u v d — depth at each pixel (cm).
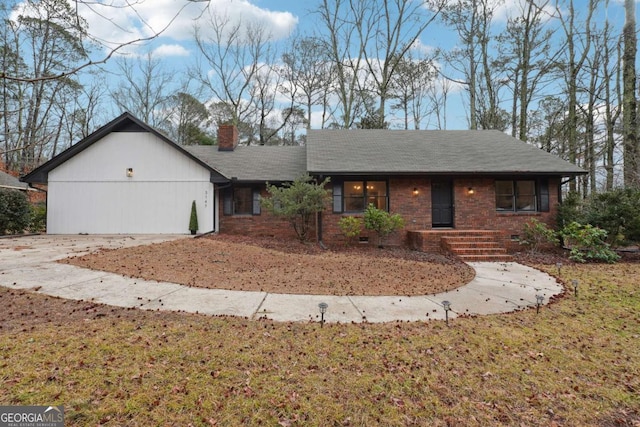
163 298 503
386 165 1187
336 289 599
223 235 1237
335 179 1205
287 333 387
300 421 239
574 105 1831
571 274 769
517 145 1391
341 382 289
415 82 2573
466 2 2106
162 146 1265
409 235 1180
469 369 320
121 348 326
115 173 1255
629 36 1216
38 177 1245
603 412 263
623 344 384
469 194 1211
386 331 403
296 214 1154
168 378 280
